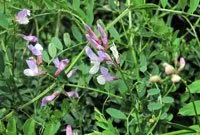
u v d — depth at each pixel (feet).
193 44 1.49
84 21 1.36
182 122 1.43
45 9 1.53
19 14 1.29
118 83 1.25
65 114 1.29
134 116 1.23
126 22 1.58
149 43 1.52
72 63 1.32
